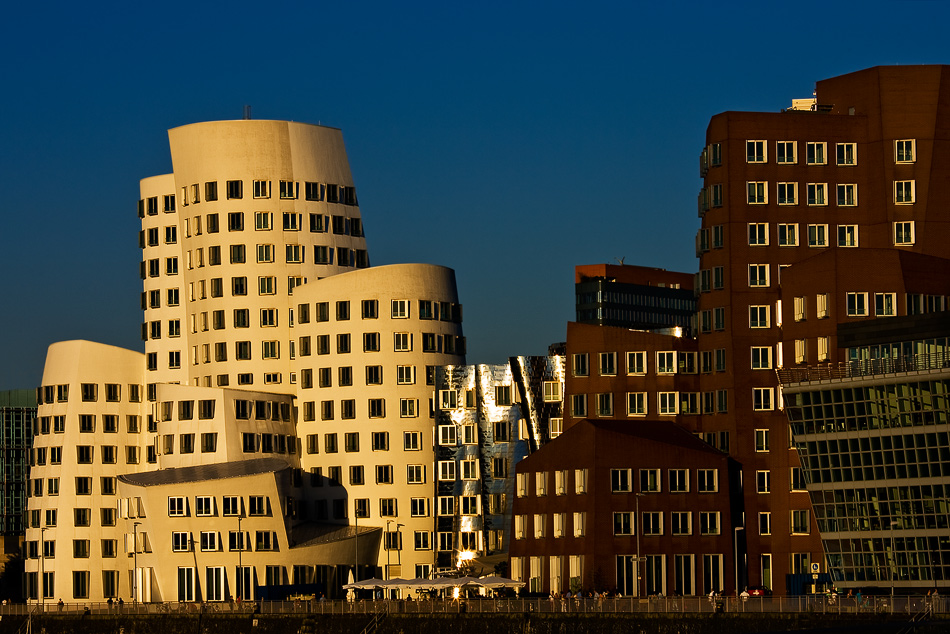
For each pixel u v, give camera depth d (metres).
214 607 193.25
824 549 183.50
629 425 197.50
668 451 191.62
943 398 171.25
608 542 188.25
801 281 197.88
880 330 180.75
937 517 172.75
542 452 196.38
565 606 168.25
